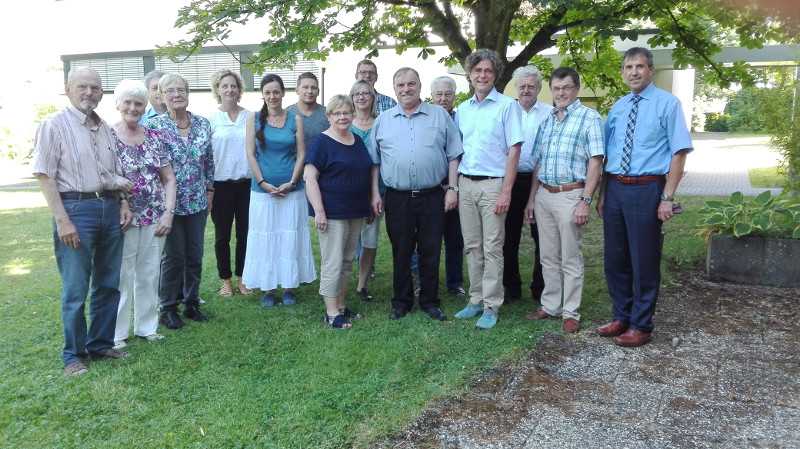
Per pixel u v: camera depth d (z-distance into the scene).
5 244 7.91
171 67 14.62
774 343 4.14
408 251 4.71
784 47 9.62
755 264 5.41
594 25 5.37
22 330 4.61
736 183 12.88
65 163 3.60
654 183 3.92
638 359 3.92
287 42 5.78
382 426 3.11
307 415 3.23
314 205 4.45
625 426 3.10
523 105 4.79
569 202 4.27
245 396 3.47
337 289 4.60
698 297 5.13
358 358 3.96
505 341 4.21
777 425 3.09
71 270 3.72
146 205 4.16
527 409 3.29
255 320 4.78
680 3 6.30
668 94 3.87
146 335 4.36
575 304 4.38
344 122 4.45
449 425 3.13
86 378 3.72
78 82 3.58
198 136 4.71
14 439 3.06
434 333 4.39
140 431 3.12
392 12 7.67
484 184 4.38
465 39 7.16
